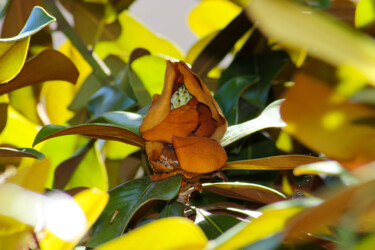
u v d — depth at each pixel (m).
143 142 0.85
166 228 0.61
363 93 0.63
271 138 1.06
